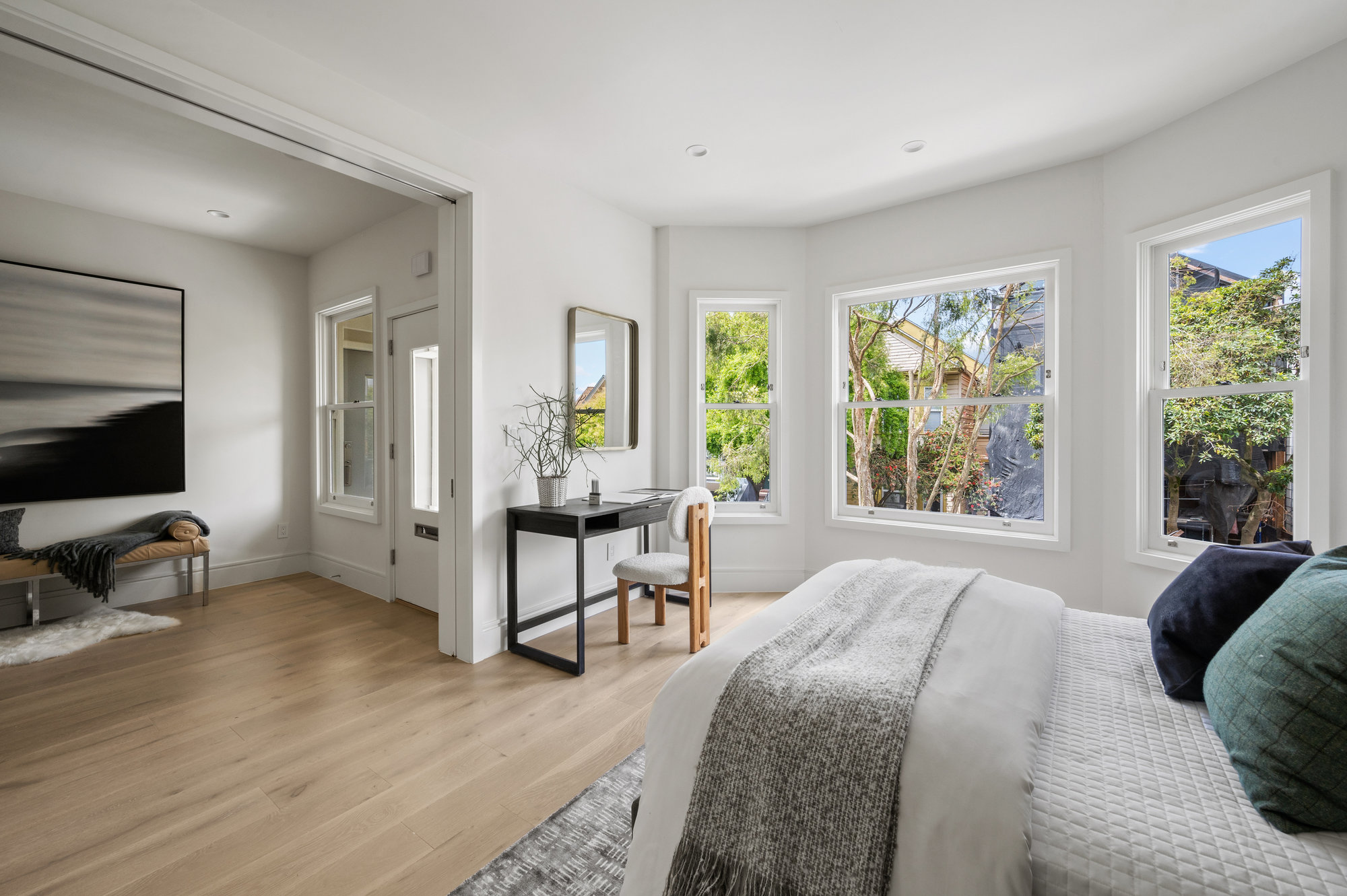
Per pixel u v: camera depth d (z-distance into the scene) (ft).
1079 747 3.48
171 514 12.49
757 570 13.17
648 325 13.07
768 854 3.37
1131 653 4.99
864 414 12.54
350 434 14.49
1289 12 6.34
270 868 4.92
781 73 7.52
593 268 11.55
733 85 7.80
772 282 13.05
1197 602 4.33
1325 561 3.77
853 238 12.38
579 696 8.14
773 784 3.48
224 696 8.13
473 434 9.27
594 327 11.57
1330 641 3.00
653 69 7.44
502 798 5.87
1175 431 8.81
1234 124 7.85
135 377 12.44
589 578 11.76
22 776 6.25
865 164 10.05
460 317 9.33
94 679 8.70
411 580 12.39
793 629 4.75
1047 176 10.15
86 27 5.50
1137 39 6.81
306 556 15.30
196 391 13.41
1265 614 3.59
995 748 3.17
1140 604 9.07
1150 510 9.11
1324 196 6.95
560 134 9.09
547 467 10.56
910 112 8.43
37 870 4.89
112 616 11.22
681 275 13.08
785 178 10.64
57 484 11.48
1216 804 2.96
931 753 3.21
